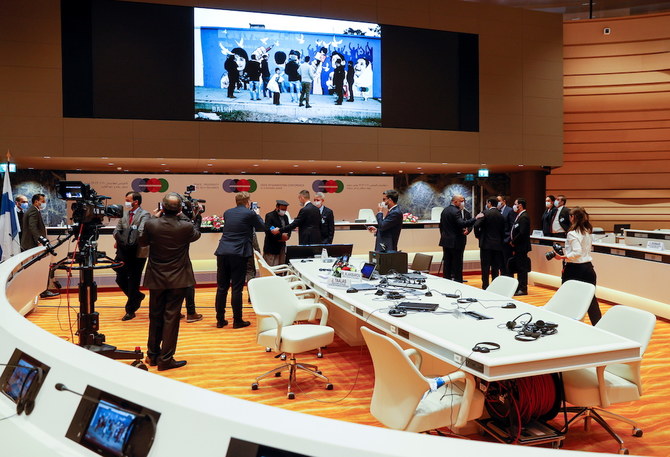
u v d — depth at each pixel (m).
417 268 6.21
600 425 3.29
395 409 2.55
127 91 9.20
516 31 11.32
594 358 2.65
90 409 1.10
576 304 3.80
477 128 11.09
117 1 9.13
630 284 6.80
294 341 3.74
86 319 3.79
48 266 6.26
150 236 4.21
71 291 7.94
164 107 9.38
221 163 10.37
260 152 9.80
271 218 6.93
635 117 12.96
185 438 0.93
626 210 13.17
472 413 2.60
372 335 2.55
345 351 5.00
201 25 9.49
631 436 3.17
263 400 3.71
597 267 7.43
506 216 8.28
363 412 3.50
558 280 8.24
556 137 11.61
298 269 5.55
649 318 2.95
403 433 0.86
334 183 12.65
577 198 13.36
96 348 3.74
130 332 5.57
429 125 10.78
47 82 8.86
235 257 5.73
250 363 4.55
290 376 3.81
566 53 12.95
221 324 5.85
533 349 2.62
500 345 2.69
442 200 13.60
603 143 13.17
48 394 1.19
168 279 4.23
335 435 0.85
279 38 9.89
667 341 5.34
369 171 12.66
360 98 10.33
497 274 7.89
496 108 11.16
